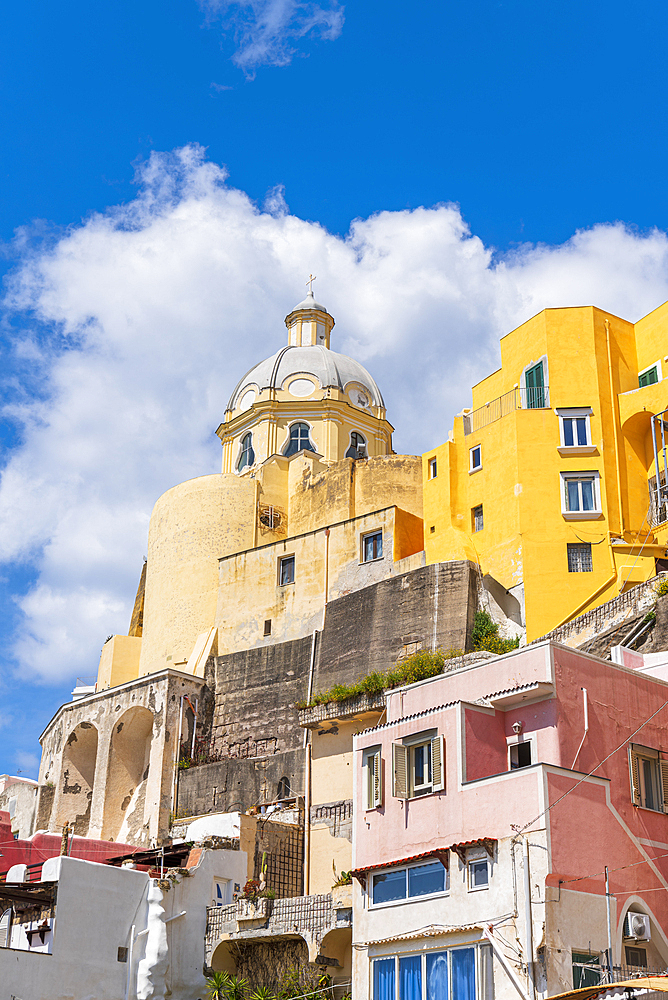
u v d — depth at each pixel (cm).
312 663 4897
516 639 4444
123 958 3391
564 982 2370
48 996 3192
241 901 3466
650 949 2584
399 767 2864
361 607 4806
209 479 5978
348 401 6800
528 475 4700
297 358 6912
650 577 4441
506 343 5178
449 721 2792
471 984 2488
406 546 5012
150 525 6166
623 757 2781
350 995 3052
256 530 5828
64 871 3347
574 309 4966
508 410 4972
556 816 2536
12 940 3397
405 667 4119
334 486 5675
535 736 2739
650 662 3167
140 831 4972
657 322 4944
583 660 2822
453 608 4466
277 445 6594
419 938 2630
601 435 4728
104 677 6278
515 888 2473
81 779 5575
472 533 4850
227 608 5459
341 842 3962
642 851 2670
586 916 2477
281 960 3366
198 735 5138
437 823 2728
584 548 4559
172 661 5619
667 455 4641
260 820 3988
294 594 5228
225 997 3334
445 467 4981
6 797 5981
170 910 3497
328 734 4200
